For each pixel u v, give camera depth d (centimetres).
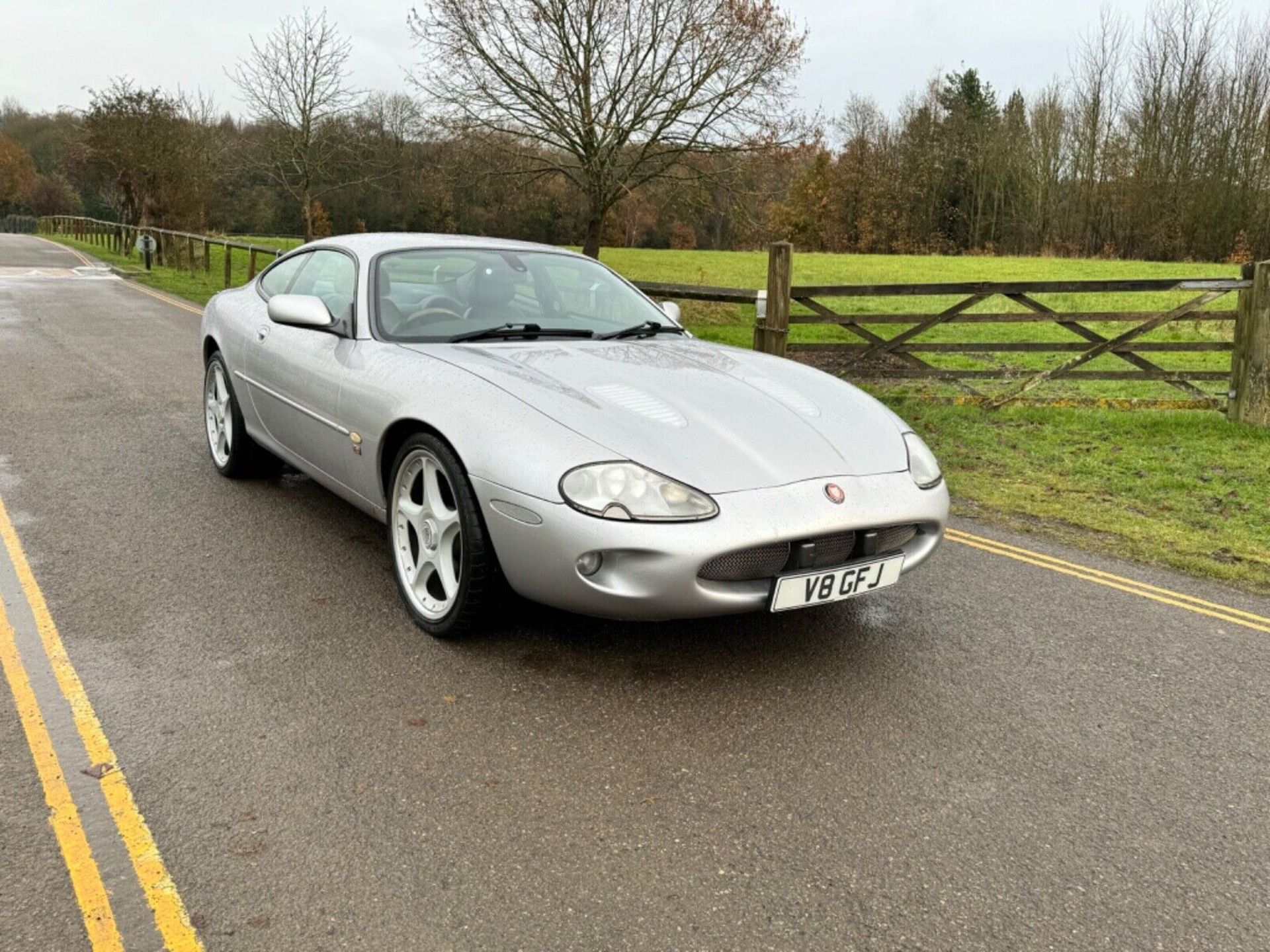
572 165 1738
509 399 298
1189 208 4309
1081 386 988
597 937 183
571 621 337
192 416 661
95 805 219
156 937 178
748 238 1794
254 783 230
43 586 351
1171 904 199
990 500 540
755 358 389
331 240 451
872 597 378
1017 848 217
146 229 2761
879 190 5434
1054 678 308
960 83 5847
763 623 345
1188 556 446
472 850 208
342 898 191
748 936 185
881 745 261
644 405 303
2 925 180
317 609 339
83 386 767
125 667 289
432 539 317
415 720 263
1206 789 245
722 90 1596
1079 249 4784
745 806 229
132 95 2870
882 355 821
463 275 400
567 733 260
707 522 265
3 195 7994
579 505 265
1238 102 4175
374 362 351
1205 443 683
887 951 182
